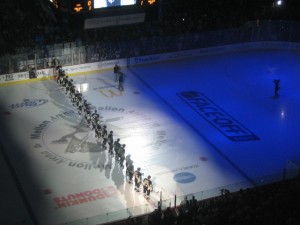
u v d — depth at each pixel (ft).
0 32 148.77
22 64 142.61
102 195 100.78
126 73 152.97
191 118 130.72
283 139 123.03
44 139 118.01
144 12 150.30
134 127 124.98
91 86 144.15
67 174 106.42
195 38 162.81
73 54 148.56
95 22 144.87
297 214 77.41
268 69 159.02
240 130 126.11
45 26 155.22
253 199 84.69
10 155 111.75
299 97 142.82
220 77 153.38
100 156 112.78
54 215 95.20
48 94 138.00
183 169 110.01
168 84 147.95
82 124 124.67
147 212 95.20
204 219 80.28
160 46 159.12
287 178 104.01
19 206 97.14
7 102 132.98
